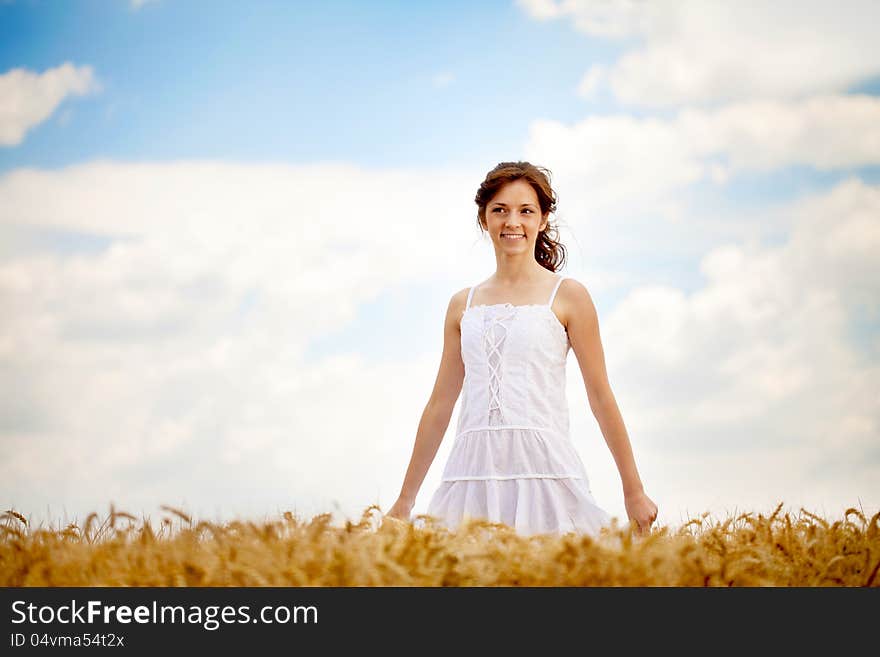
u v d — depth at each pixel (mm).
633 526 4961
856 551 4020
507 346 5625
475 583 3375
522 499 5410
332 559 3443
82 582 3547
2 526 4078
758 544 3906
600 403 5730
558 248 6359
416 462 6066
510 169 5938
